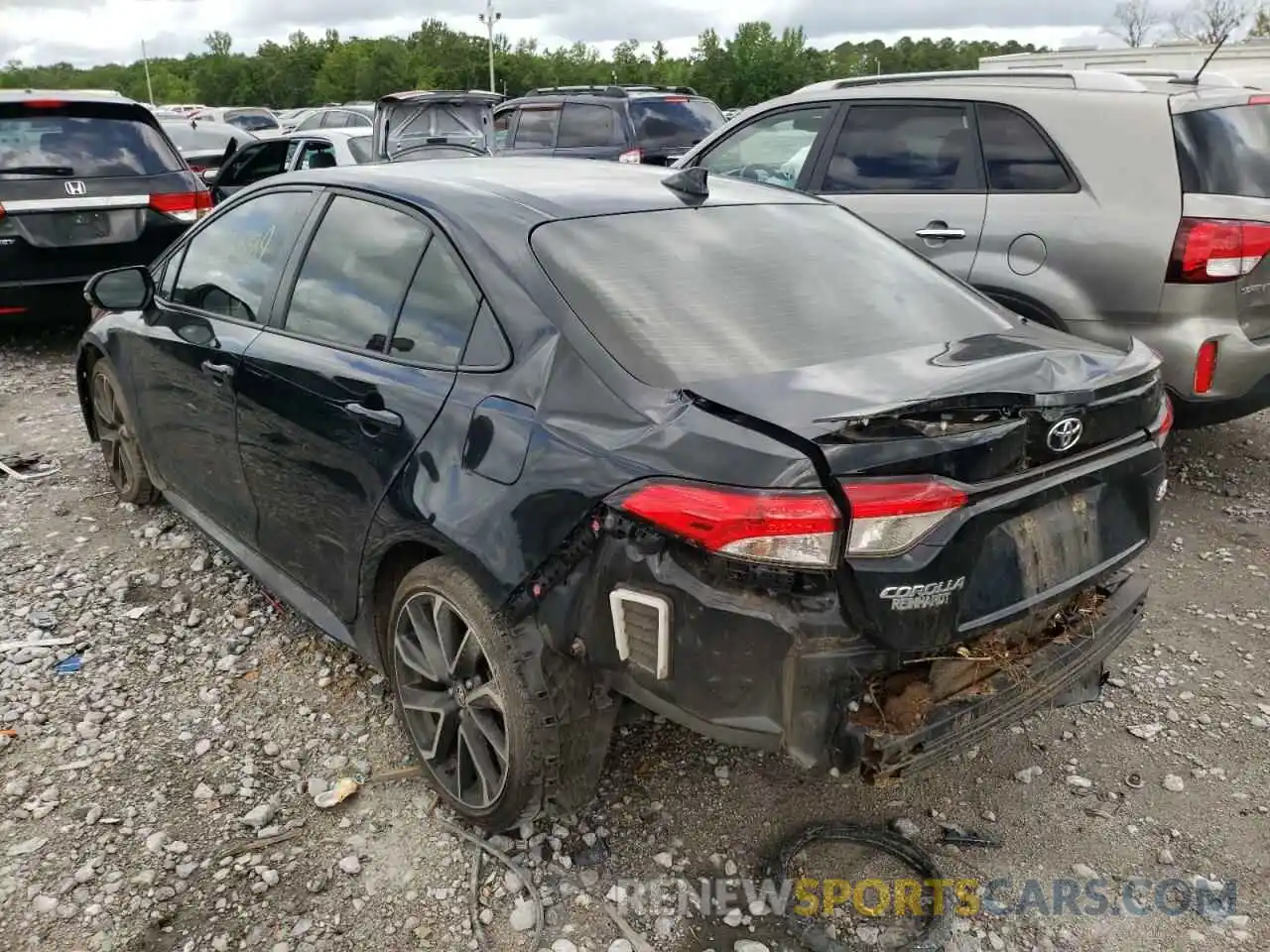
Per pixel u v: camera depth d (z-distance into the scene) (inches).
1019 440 90.2
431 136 489.4
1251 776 121.6
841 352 104.6
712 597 85.5
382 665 123.0
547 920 100.0
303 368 124.6
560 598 94.5
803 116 234.7
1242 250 175.2
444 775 113.5
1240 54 662.5
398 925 99.1
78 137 302.2
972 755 125.6
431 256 115.3
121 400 179.3
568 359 98.6
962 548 86.7
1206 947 98.3
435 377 108.6
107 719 129.4
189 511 166.2
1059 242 191.2
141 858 106.3
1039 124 196.2
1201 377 181.0
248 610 155.7
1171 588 167.6
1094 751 126.6
